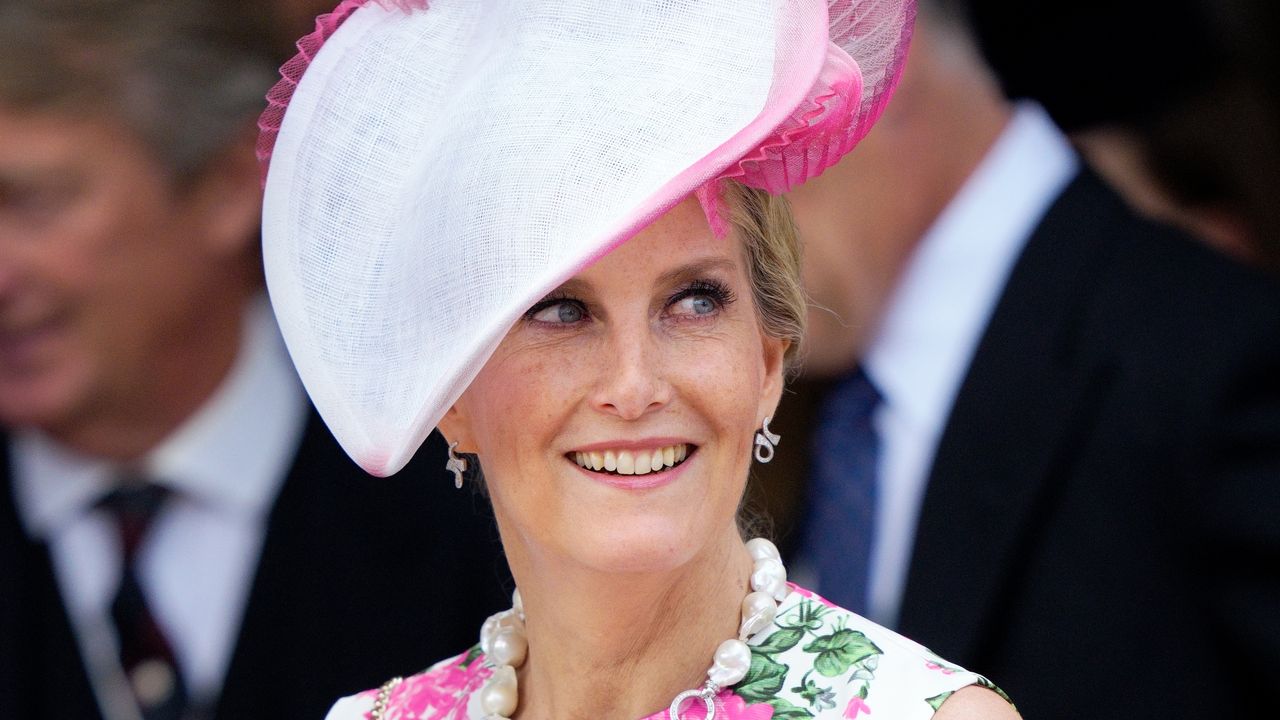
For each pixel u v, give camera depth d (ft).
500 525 26.35
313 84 25.72
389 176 24.98
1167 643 41.73
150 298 45.32
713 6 23.13
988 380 44.55
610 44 23.20
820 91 23.15
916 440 47.39
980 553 43.42
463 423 26.32
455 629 45.44
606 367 23.66
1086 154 50.80
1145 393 42.93
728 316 24.25
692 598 25.29
